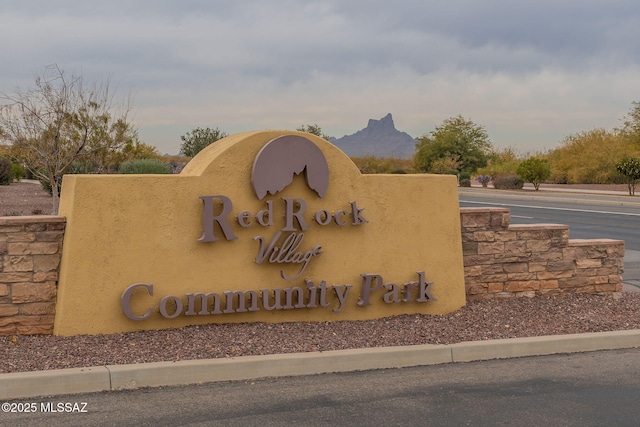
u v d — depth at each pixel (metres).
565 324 9.71
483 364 8.38
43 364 7.33
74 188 8.48
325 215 9.55
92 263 8.53
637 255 17.89
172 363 7.43
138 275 8.72
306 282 9.47
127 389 7.19
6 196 31.52
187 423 6.29
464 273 10.72
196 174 9.12
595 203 38.12
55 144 20.28
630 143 62.25
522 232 11.01
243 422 6.34
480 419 6.53
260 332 8.82
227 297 9.03
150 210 8.77
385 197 9.98
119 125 21.72
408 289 10.01
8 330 8.42
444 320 9.88
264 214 9.24
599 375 7.95
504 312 10.30
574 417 6.60
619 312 10.48
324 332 9.01
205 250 9.02
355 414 6.61
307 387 7.38
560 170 63.03
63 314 8.41
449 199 10.38
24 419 6.32
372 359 8.12
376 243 9.93
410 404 6.91
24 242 8.44
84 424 6.22
